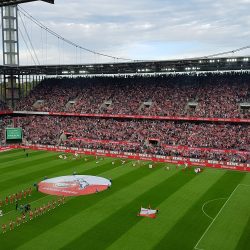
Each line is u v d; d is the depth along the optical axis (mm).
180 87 106375
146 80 114938
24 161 77125
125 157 82062
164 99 102312
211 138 83750
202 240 36281
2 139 99062
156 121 97125
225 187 56719
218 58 87750
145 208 45688
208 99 97562
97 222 41000
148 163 75875
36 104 115375
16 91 124188
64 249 34000
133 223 40719
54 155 84188
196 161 74938
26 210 44469
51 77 129625
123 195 51844
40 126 105438
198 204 47750
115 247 34469
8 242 35531
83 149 87688
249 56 85625
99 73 118750
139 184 58156
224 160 72750
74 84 122375
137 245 34969
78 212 44406
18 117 112750
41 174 65188
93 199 49875
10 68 113062
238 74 105500
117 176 63781
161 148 83812
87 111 105188
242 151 76562
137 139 90125
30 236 37000
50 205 46906
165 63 96562
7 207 46406
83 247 34469
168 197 50906
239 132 84062
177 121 95312
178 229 39062
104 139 92688
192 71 108312
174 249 34188
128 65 101750
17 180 60688
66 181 59906
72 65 105500
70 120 106562
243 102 92688
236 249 34406
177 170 69125
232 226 40094
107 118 104250
